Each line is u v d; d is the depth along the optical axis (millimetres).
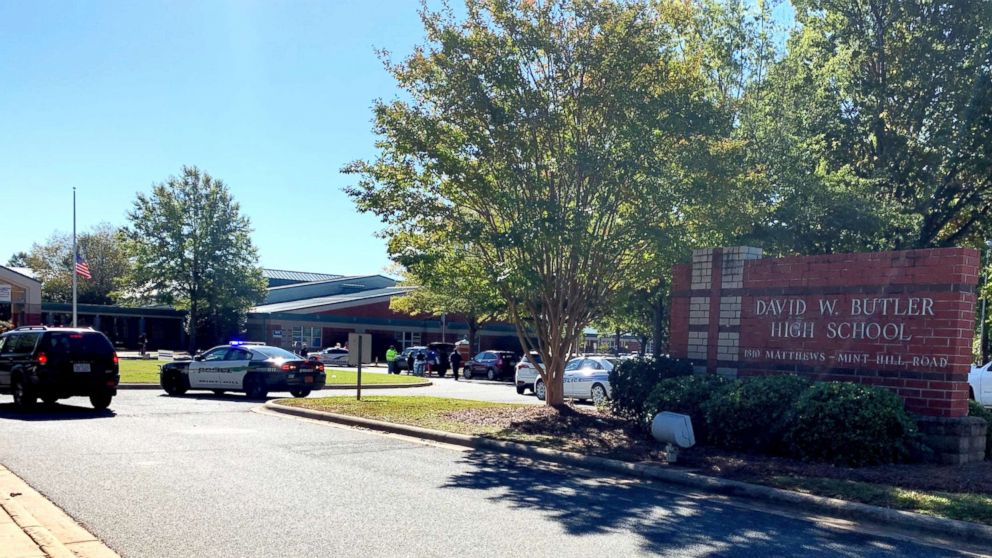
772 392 10320
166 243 52781
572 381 21812
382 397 18812
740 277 12453
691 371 12852
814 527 7125
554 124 12781
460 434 12156
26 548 5531
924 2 20578
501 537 6438
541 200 12703
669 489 8820
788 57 22953
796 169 17844
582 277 14281
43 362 14711
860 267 10875
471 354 50969
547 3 12828
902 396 10266
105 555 5633
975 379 19344
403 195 13828
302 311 57688
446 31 12734
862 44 21594
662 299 30172
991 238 23672
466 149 13266
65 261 82562
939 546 6547
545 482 9023
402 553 5895
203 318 56375
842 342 11000
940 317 9977
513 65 12547
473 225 13125
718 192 12922
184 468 9156
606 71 12625
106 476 8547
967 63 20203
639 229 12930
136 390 22297
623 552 6094
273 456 10250
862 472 8914
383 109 13469
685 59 14656
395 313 62281
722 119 13484
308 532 6426
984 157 20141
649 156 12391
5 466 8984
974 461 9766
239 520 6766
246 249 55031
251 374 19391
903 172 21094
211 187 53688
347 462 9961
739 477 8859
